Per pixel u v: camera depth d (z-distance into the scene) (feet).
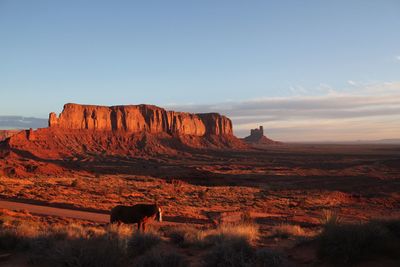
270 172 344.69
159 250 27.81
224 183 251.80
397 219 28.96
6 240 32.27
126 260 26.81
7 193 127.13
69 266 23.80
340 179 249.75
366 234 24.17
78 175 284.61
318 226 68.95
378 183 215.10
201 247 33.99
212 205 118.62
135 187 189.78
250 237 39.63
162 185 211.41
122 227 38.86
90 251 24.25
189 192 172.45
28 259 27.32
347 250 23.47
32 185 170.60
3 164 275.39
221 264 24.48
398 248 23.77
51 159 448.24
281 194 169.27
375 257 23.40
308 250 28.07
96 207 98.58
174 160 545.85
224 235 35.60
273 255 24.99
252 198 147.02
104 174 309.22
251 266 23.54
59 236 33.55
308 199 144.56
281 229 47.42
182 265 25.43
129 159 520.42
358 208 122.52
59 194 132.46
